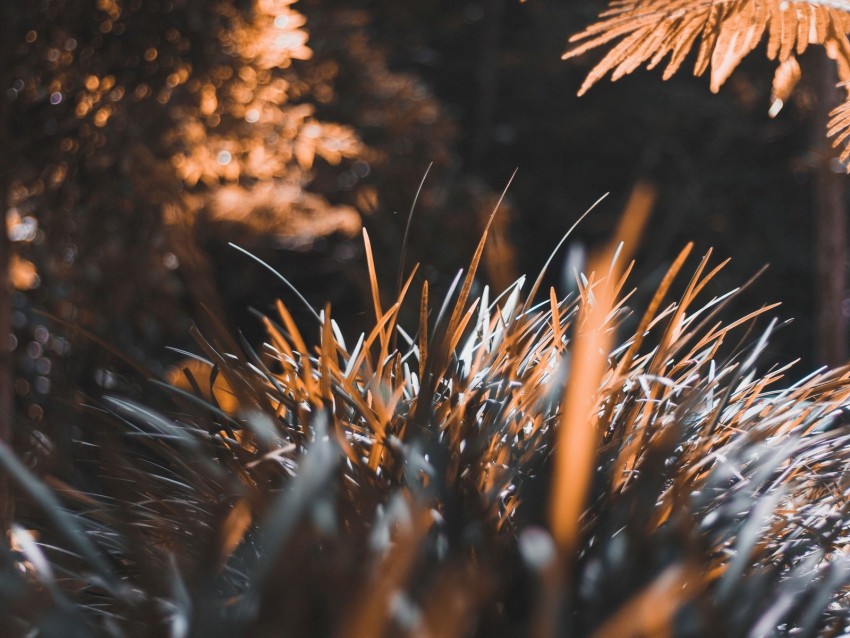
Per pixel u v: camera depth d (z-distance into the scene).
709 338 1.60
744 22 2.24
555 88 18.48
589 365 1.07
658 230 17.02
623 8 2.26
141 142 5.48
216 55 5.42
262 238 9.70
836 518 1.34
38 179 5.25
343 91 12.40
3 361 4.52
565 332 1.62
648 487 1.21
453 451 1.35
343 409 1.49
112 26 5.12
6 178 4.75
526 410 1.45
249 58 5.57
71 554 1.27
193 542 1.34
